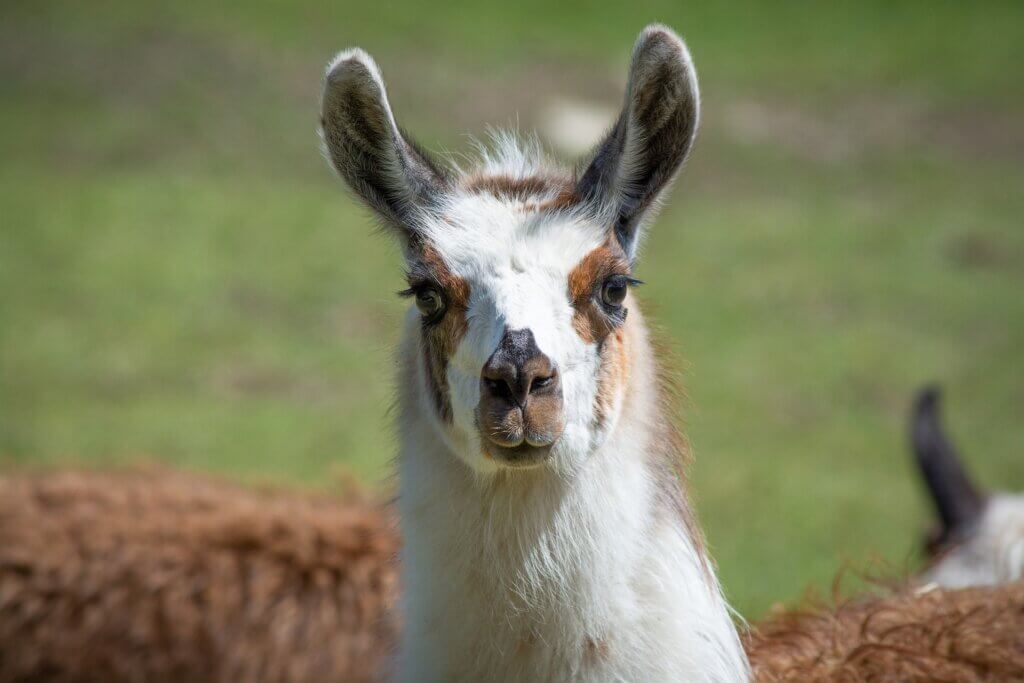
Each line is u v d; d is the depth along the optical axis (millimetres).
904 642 15883
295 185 64562
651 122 14766
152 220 58344
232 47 77500
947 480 25766
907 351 50281
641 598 13938
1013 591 17031
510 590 13977
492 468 13578
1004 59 86062
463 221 14242
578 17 89438
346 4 86438
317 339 48969
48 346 46438
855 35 90250
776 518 35219
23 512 24094
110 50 75188
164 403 42656
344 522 23672
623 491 13977
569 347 13578
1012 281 57688
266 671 22453
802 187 69375
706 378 47062
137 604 22844
